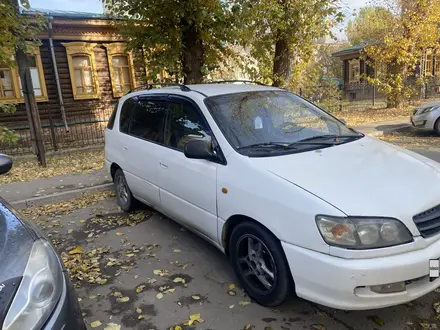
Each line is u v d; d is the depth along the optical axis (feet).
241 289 10.27
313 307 9.32
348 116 51.06
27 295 5.72
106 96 55.42
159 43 32.48
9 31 24.22
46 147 37.01
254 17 31.94
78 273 11.49
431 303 9.29
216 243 10.78
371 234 7.39
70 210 17.78
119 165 16.08
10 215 7.65
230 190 9.66
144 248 13.09
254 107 11.74
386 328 8.46
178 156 11.89
